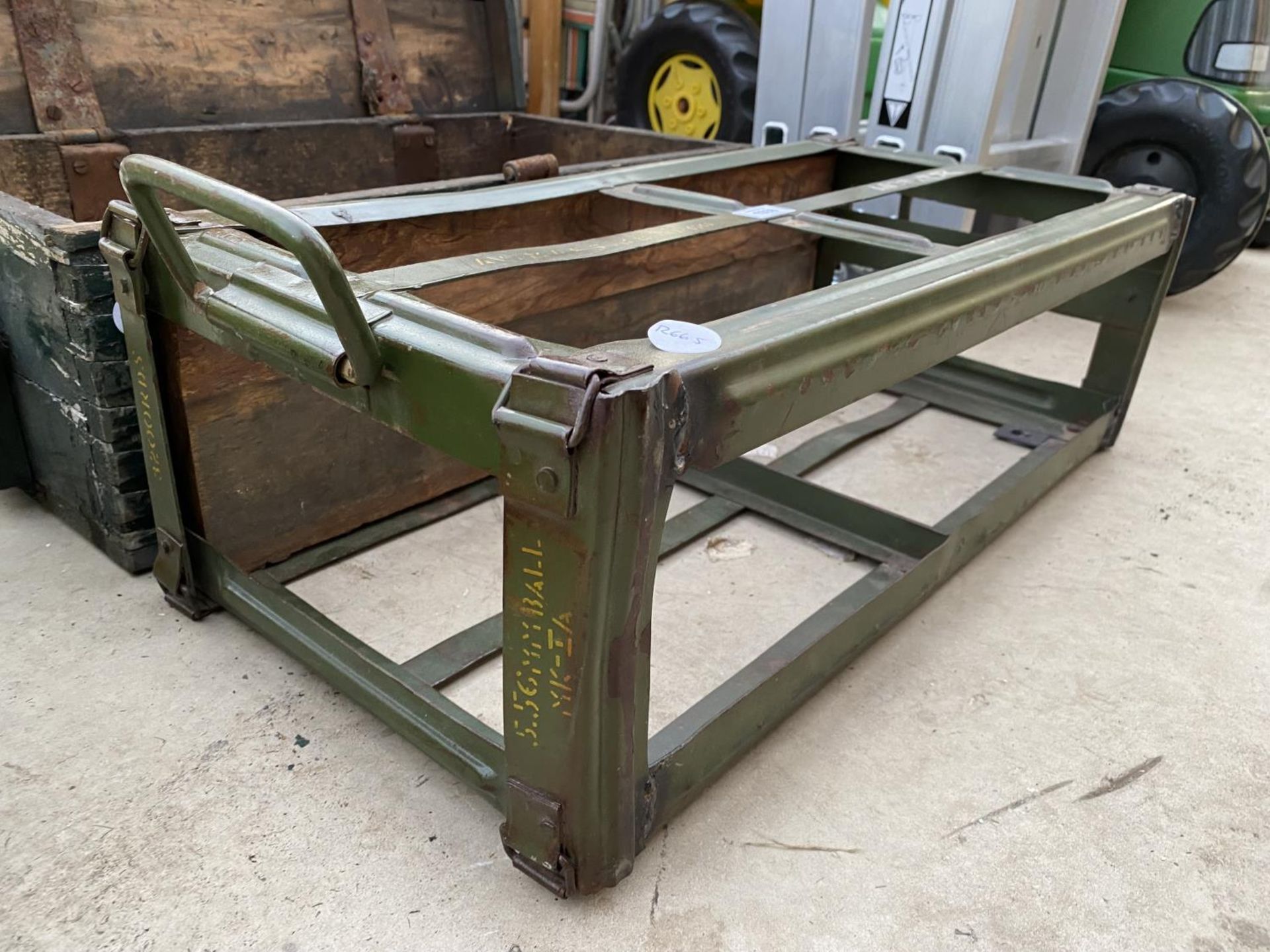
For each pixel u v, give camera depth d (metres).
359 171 2.35
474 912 0.96
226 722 1.20
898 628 1.47
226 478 1.35
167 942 0.91
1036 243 1.32
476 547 1.62
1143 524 1.81
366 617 1.41
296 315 0.95
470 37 2.63
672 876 1.02
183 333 1.21
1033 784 1.17
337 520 1.56
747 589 1.55
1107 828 1.11
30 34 1.80
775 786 1.15
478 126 2.59
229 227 1.16
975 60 2.40
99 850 1.00
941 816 1.12
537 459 0.74
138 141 1.93
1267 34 3.09
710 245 1.96
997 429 2.17
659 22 3.28
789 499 1.76
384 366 0.87
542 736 0.88
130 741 1.15
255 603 1.28
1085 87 2.85
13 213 1.28
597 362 0.73
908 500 1.86
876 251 2.23
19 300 1.37
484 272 1.12
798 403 0.90
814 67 2.65
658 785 0.98
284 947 0.91
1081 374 2.55
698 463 0.80
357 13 2.34
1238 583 1.63
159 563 1.38
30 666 1.27
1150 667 1.40
